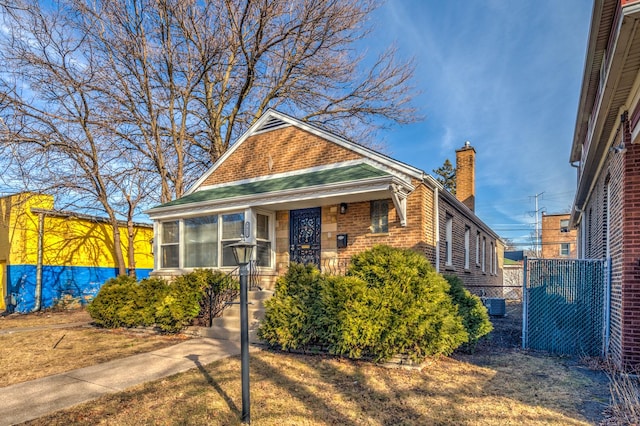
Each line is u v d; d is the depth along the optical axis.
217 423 4.07
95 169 14.42
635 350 6.03
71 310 15.19
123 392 5.00
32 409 4.46
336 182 8.95
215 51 14.90
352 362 6.41
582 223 15.92
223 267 10.77
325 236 10.29
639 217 6.12
